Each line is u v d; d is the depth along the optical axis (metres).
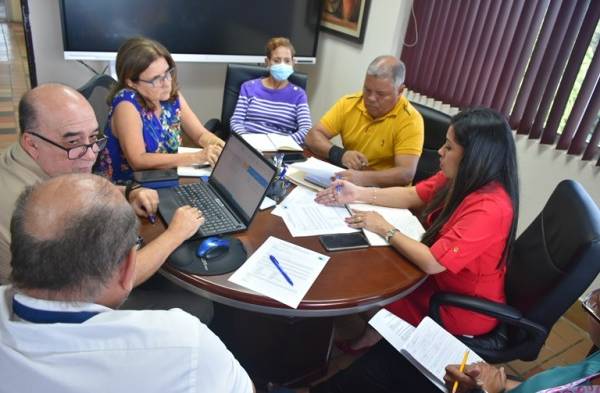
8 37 6.36
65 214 0.60
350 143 2.28
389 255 1.36
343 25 3.35
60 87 1.12
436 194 1.61
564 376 1.00
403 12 2.87
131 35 3.00
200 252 1.19
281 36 3.47
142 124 1.78
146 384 0.61
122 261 0.66
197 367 0.64
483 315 1.42
